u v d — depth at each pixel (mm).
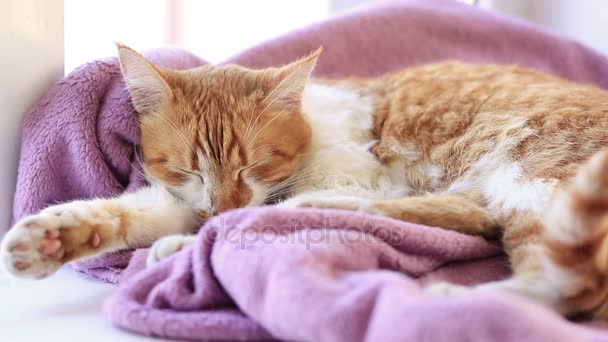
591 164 375
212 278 424
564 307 411
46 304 463
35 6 551
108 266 503
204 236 434
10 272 452
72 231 468
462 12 755
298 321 376
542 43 749
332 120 571
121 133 543
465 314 348
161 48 625
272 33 832
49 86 568
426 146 556
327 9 852
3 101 536
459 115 551
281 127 543
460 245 466
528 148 509
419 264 451
